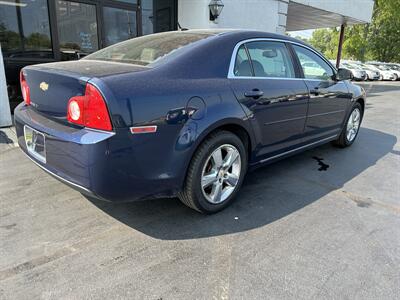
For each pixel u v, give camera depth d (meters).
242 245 2.38
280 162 4.17
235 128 2.83
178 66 2.46
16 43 6.05
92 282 1.97
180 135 2.34
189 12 8.23
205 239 2.44
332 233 2.57
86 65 2.48
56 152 2.24
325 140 4.25
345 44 29.39
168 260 2.19
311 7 11.59
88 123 2.08
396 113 8.42
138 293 1.90
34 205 2.84
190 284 1.98
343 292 1.95
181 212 2.81
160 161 2.29
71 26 6.61
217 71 2.66
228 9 8.39
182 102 2.33
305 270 2.13
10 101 6.15
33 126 2.44
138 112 2.11
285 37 3.46
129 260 2.18
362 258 2.27
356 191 3.37
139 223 2.62
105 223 2.61
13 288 1.90
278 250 2.33
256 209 2.91
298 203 3.06
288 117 3.32
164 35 3.11
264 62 3.11
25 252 2.22
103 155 2.03
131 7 7.47
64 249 2.27
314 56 3.82
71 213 2.73
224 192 2.86
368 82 22.02
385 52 31.31
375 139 5.55
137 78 2.21
